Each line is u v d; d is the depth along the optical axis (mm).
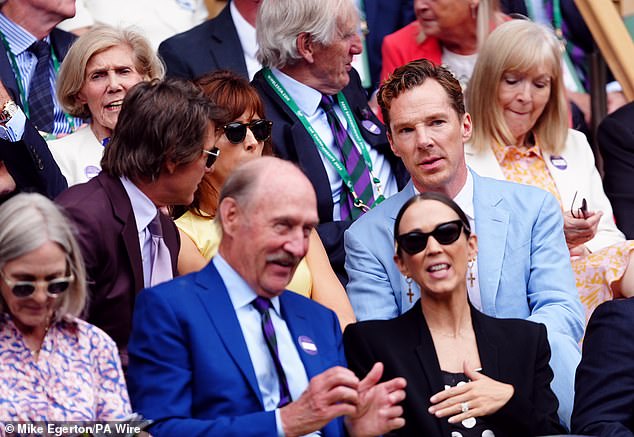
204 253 21453
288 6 25156
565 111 26438
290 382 17766
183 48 27719
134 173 19344
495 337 19594
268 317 17859
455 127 22391
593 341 19391
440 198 19625
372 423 17172
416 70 22547
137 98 19406
